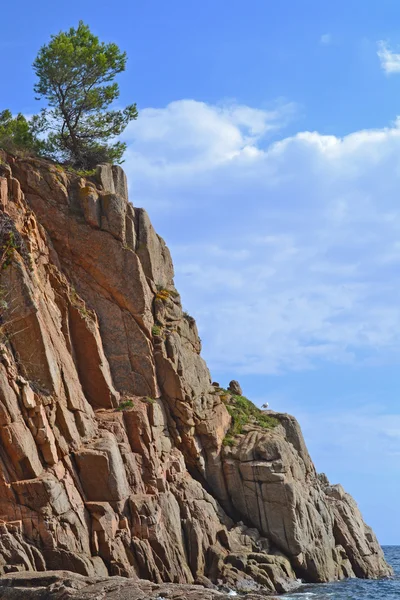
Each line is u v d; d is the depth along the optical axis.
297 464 63.72
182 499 56.16
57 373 52.84
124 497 52.22
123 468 53.38
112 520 50.56
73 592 41.72
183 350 61.38
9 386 49.41
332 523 64.94
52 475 49.56
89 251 59.81
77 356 57.09
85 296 59.22
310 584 58.44
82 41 75.06
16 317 52.03
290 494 59.41
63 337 55.94
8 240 53.72
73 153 71.94
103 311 59.31
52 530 47.50
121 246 60.25
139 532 51.69
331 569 61.44
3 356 50.09
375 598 53.16
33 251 56.25
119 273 59.91
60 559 47.16
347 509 67.38
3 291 52.31
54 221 59.69
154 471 55.25
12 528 47.03
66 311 57.06
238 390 71.75
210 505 57.88
